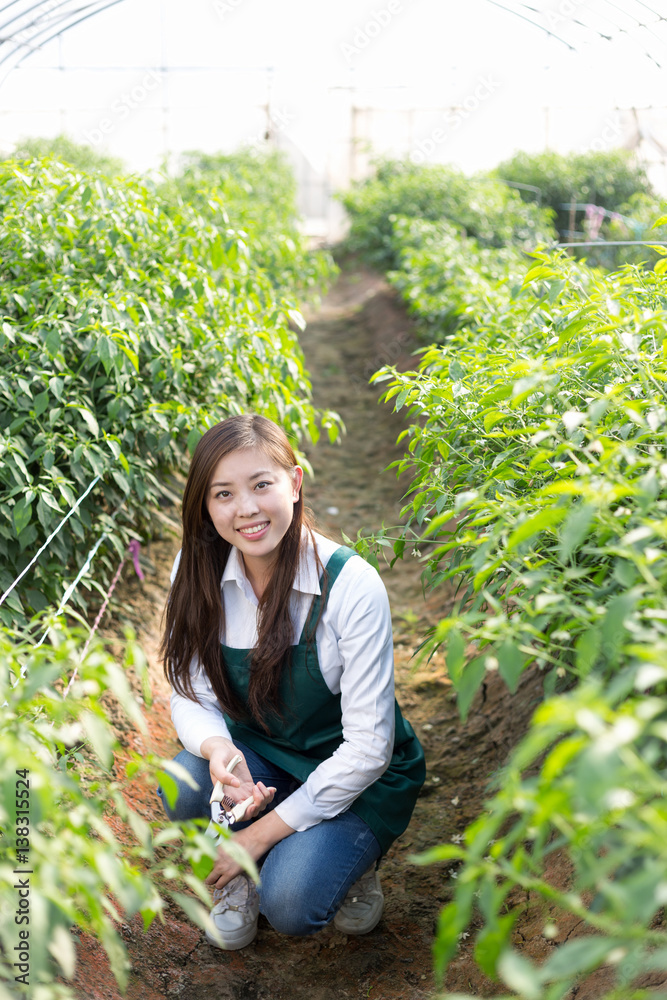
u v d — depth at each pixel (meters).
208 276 2.97
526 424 1.71
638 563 0.99
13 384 2.40
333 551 1.71
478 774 2.33
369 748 1.63
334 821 1.68
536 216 8.16
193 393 2.93
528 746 0.78
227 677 1.77
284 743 1.82
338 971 1.76
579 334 1.83
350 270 11.29
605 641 1.00
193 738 1.75
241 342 2.87
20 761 0.85
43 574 2.31
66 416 2.40
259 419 1.67
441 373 2.21
